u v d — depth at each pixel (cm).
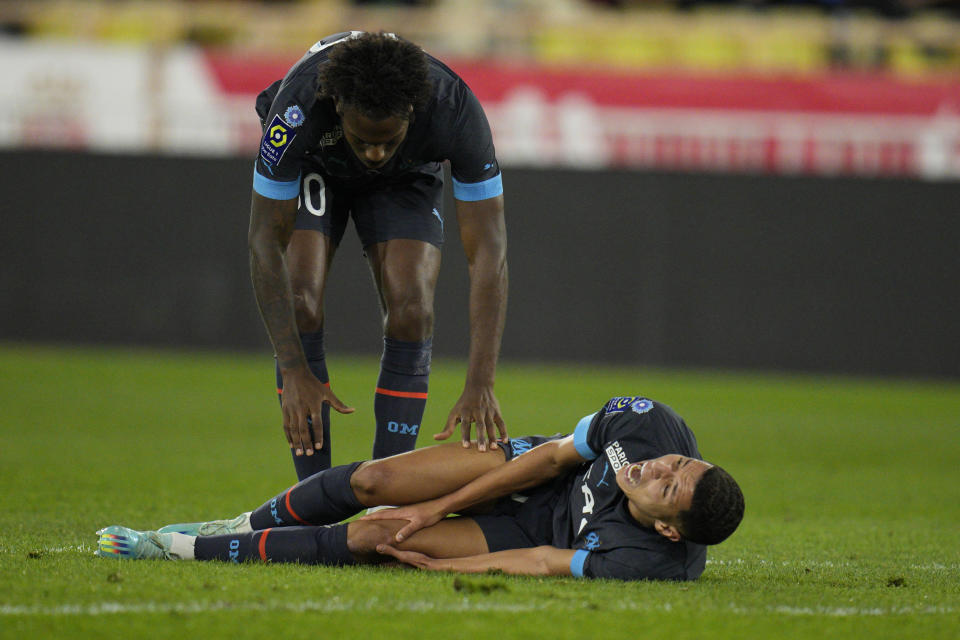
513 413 3475
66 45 5072
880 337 4872
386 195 1575
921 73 5809
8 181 4809
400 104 1245
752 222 4838
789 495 2381
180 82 5062
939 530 1961
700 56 6041
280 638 959
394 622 1013
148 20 5988
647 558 1236
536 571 1249
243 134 5059
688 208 4834
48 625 979
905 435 3528
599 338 4866
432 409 3578
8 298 4844
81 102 5044
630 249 4841
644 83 5125
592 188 4825
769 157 5097
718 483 1194
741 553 1611
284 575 1199
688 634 1012
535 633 992
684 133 5091
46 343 4853
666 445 1279
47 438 2883
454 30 5969
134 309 4850
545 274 4841
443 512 1291
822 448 3200
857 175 4831
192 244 4825
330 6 5975
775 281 4856
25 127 5038
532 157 5072
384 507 1339
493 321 1384
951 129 5075
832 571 1448
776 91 5122
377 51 1248
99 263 4834
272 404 3738
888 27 5994
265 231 1386
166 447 2809
